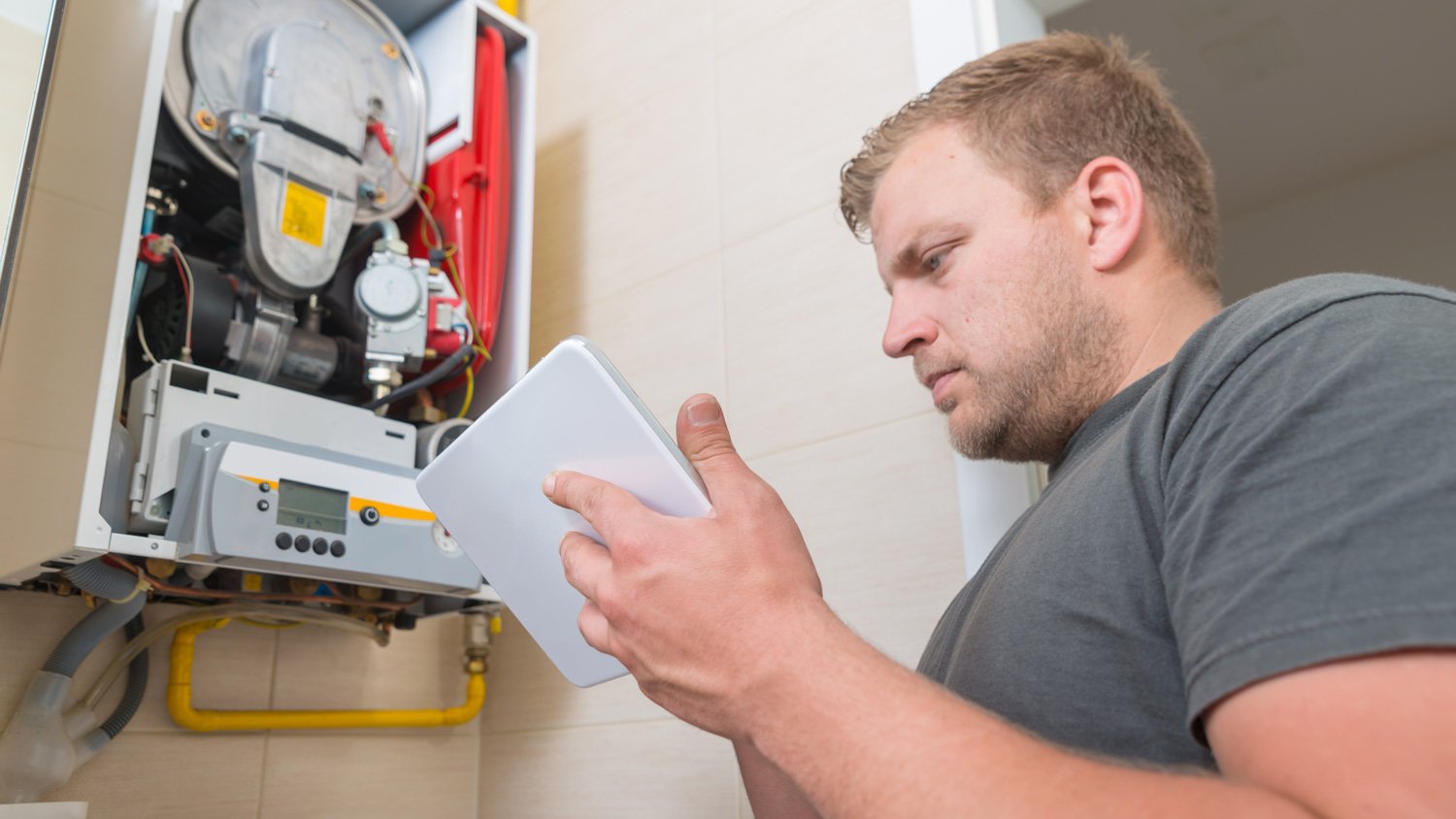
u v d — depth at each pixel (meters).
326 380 1.32
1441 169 2.77
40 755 1.10
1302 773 0.34
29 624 1.19
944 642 0.72
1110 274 0.74
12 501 1.09
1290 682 0.36
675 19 1.71
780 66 1.52
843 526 1.27
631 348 1.60
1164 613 0.51
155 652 1.29
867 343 1.31
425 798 1.53
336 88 1.33
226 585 1.23
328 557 1.15
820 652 0.45
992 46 1.28
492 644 1.65
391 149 1.40
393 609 1.42
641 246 1.64
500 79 1.57
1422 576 0.34
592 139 1.79
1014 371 0.74
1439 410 0.37
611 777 1.42
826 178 1.41
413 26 1.58
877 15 1.42
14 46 1.16
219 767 1.32
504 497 0.64
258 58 1.28
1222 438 0.45
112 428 1.07
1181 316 0.74
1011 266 0.76
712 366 1.48
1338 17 2.21
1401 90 2.50
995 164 0.79
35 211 1.14
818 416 1.33
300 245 1.24
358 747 1.47
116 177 1.10
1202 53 2.33
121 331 1.04
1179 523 0.45
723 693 0.47
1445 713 0.32
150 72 1.11
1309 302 0.46
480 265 1.46
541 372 0.60
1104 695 0.51
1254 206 3.06
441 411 1.47
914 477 1.21
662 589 0.49
